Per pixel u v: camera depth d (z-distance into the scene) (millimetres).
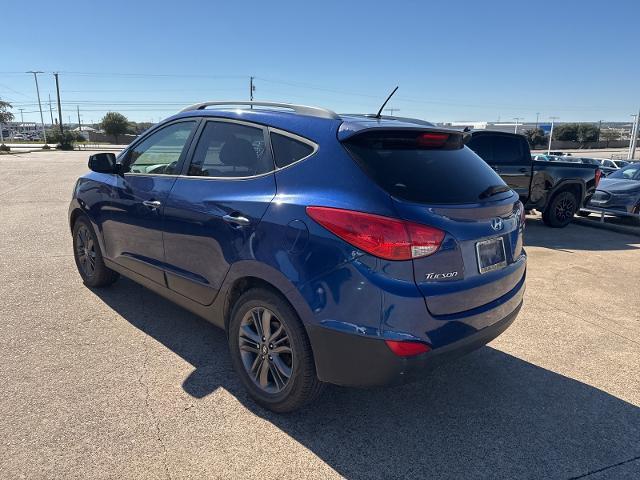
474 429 2867
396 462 2559
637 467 2576
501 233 2844
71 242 7000
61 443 2588
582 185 9492
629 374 3566
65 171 21609
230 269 2959
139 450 2559
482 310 2699
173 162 3617
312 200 2570
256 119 3096
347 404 3084
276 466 2492
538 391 3309
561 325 4457
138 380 3242
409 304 2363
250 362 3029
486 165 3234
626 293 5406
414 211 2418
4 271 5492
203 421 2832
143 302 4590
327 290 2467
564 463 2590
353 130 2625
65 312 4324
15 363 3408
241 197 2930
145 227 3727
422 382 3395
